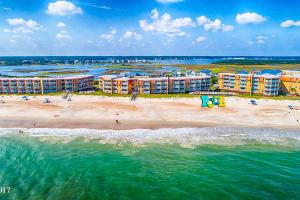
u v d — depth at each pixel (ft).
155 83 491.31
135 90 491.31
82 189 167.22
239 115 338.54
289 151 226.17
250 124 302.66
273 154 219.61
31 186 170.71
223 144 241.76
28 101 426.92
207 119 321.73
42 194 161.27
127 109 371.97
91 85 579.89
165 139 254.88
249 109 367.86
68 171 191.72
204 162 204.74
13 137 264.11
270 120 317.22
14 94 485.56
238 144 241.76
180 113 349.00
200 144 241.96
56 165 201.77
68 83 528.63
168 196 158.71
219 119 321.52
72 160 210.79
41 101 426.10
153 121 314.35
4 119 325.21
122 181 176.86
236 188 166.30
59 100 432.25
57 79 519.60
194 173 186.80
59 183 174.50
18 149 233.96
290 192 161.27
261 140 251.60
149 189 166.81
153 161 207.82
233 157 213.46
